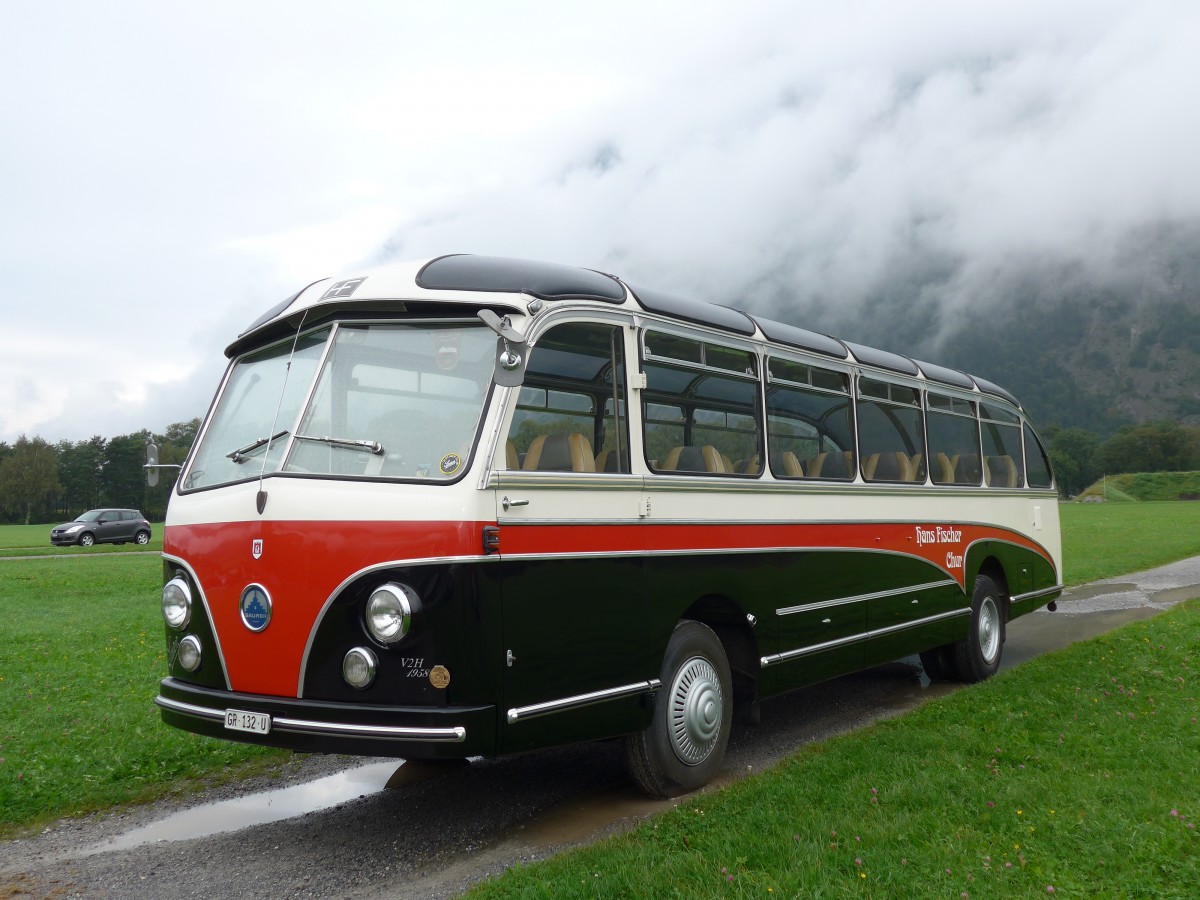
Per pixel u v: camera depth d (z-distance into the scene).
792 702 9.28
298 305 5.80
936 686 10.04
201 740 7.66
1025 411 12.31
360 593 4.83
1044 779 5.90
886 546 8.73
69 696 9.17
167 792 6.62
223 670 5.25
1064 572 21.69
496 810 6.05
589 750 7.51
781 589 7.20
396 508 4.86
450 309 5.30
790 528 7.37
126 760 7.13
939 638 9.53
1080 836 4.95
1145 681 8.97
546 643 5.13
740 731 8.05
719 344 6.90
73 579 23.12
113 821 6.04
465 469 4.89
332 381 5.37
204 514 5.47
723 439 6.89
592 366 5.72
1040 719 7.57
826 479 7.95
